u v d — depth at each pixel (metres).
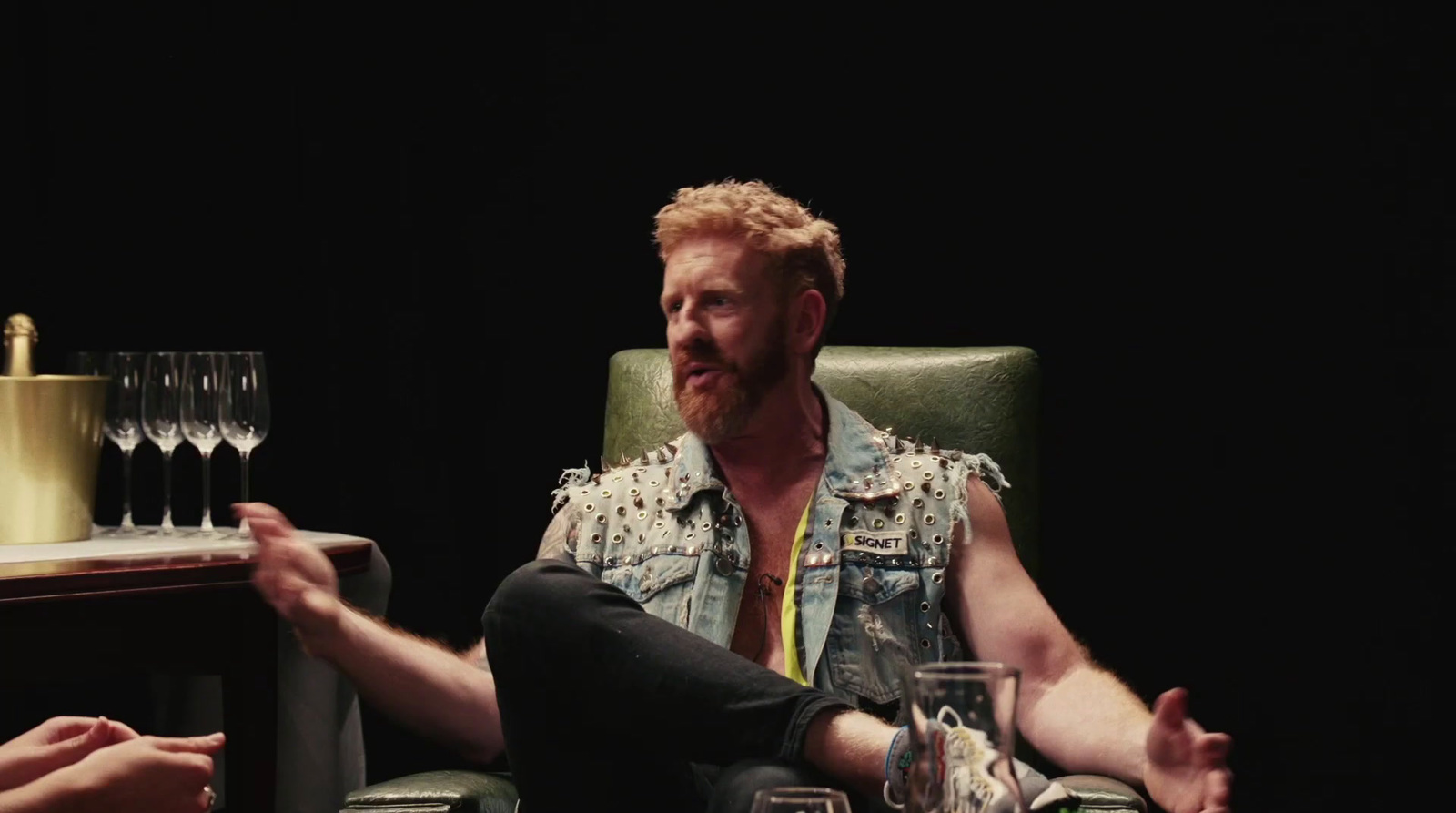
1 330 3.00
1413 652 3.05
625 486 2.07
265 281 3.14
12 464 2.16
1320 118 3.04
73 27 3.03
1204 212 3.09
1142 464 3.14
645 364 2.33
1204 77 3.07
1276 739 3.10
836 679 1.92
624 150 3.19
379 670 1.85
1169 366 3.12
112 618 1.93
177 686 2.44
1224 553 3.12
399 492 3.20
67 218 3.04
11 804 1.51
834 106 3.16
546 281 3.21
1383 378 3.05
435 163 3.19
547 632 1.57
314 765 2.15
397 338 3.19
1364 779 3.07
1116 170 3.11
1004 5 3.12
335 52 3.14
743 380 1.96
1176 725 1.42
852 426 2.05
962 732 1.12
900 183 3.15
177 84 3.08
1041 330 3.15
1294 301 3.07
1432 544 3.04
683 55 3.18
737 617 1.97
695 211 1.98
